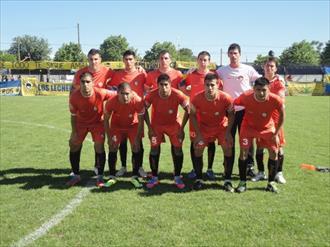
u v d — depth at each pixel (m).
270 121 6.13
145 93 7.17
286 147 9.62
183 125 6.38
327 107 21.09
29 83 33.72
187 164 7.93
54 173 7.18
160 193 5.94
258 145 6.65
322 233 4.43
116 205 5.37
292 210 5.14
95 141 6.45
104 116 6.32
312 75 49.78
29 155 8.67
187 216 4.93
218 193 5.92
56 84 33.91
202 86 6.82
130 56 6.91
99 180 6.37
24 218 4.92
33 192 6.01
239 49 6.78
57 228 4.61
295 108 20.44
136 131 6.53
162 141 6.50
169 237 4.32
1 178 6.81
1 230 4.57
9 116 15.94
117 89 6.46
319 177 6.80
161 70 6.98
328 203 5.43
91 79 6.18
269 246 4.12
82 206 5.34
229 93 6.86
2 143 10.04
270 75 6.53
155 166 6.36
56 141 10.35
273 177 6.05
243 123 6.23
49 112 17.55
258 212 5.07
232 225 4.64
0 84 33.41
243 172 6.09
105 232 4.48
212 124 6.31
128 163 8.02
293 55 82.00
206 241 4.23
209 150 6.83
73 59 77.19
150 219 4.84
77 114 6.45
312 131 12.30
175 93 6.21
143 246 4.13
